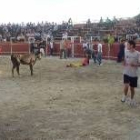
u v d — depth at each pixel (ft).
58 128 32.53
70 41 128.98
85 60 95.45
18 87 56.24
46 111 39.24
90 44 114.32
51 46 133.39
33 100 45.50
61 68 86.89
